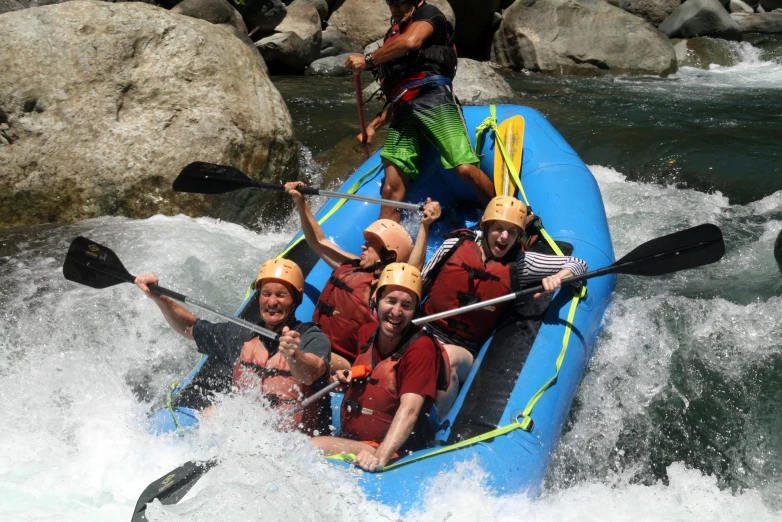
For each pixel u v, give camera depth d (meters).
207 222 5.93
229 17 10.70
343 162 6.86
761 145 6.95
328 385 3.28
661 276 5.07
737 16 14.71
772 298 4.61
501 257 3.77
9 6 8.64
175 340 4.52
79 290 4.79
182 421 3.36
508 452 3.23
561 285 3.63
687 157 6.81
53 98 5.76
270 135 6.21
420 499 3.00
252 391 3.32
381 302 3.22
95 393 4.04
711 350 4.26
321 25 12.19
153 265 5.03
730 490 3.63
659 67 11.77
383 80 4.73
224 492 2.92
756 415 3.92
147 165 5.80
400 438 3.10
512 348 3.63
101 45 5.92
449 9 12.27
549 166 4.70
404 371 3.19
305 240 4.45
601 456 3.76
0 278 4.88
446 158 4.58
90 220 5.73
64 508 3.03
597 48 11.83
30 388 4.02
